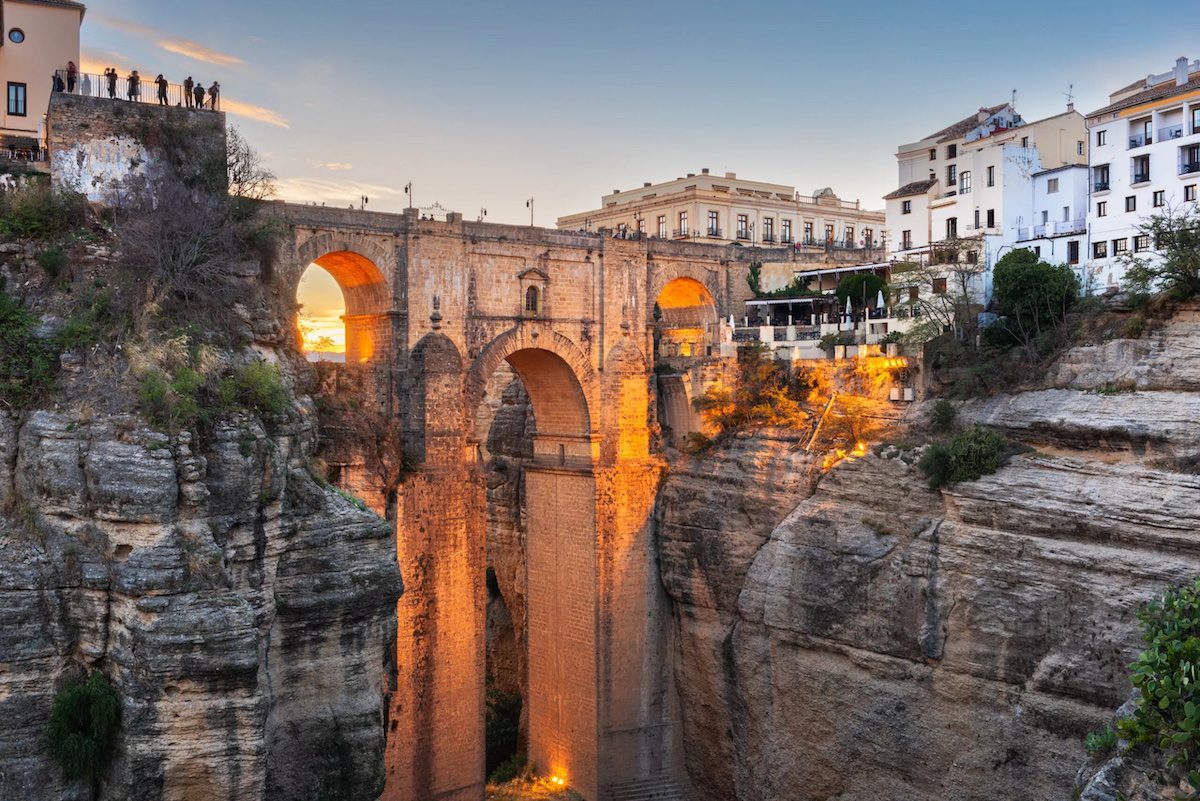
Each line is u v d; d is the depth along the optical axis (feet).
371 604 143.43
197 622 120.16
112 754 120.67
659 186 361.30
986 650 173.27
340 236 195.83
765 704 211.20
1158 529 156.04
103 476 122.93
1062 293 192.44
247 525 130.82
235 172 175.63
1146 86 260.62
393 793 198.18
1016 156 257.14
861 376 217.15
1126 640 155.84
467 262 212.43
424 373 203.51
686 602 232.12
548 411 242.78
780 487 214.69
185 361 135.13
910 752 184.44
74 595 122.83
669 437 248.11
